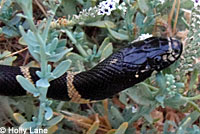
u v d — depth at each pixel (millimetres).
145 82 454
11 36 482
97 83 423
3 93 430
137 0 479
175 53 421
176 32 511
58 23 461
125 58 421
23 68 435
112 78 420
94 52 469
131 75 418
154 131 465
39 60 376
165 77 409
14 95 433
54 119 401
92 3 490
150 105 432
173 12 510
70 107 468
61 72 384
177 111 505
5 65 438
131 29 479
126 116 453
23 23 483
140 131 470
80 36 468
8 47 502
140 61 419
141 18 489
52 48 382
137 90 426
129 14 472
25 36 363
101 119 463
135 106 492
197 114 435
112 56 426
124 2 470
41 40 363
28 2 344
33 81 430
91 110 476
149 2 475
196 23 424
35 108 449
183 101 420
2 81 427
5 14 472
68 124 464
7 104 441
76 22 469
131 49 425
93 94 427
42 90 383
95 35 518
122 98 455
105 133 465
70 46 509
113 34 477
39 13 512
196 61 454
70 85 426
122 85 422
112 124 458
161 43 424
